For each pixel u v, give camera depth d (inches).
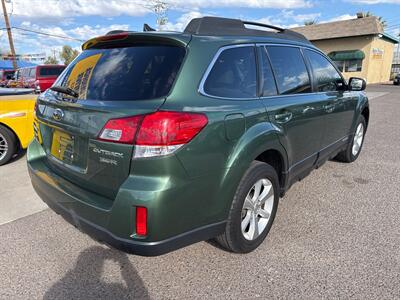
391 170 197.8
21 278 100.1
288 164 124.8
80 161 94.9
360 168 201.6
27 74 676.1
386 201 153.3
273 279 99.4
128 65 94.7
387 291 93.5
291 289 95.0
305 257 109.8
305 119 132.3
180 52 91.7
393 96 717.3
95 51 108.5
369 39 1209.4
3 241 119.6
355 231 126.1
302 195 160.9
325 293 93.2
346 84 180.2
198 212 88.9
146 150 79.0
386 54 1416.1
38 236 123.2
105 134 83.5
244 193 101.0
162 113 79.5
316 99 142.3
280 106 116.1
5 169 199.3
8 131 203.3
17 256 110.9
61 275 101.7
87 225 89.6
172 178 80.9
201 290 95.3
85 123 89.1
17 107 204.1
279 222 133.6
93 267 105.6
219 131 89.8
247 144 98.0
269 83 117.4
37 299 91.8
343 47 1272.1
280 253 112.3
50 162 112.3
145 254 83.0
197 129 83.8
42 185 106.7
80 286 97.0
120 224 82.1
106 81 94.5
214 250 114.1
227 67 101.0
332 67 170.7
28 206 147.9
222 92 96.6
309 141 140.3
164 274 102.3
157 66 90.7
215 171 90.4
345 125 182.7
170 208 81.4
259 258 109.7
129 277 101.0
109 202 87.0
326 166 205.5
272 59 122.0
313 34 1333.7
